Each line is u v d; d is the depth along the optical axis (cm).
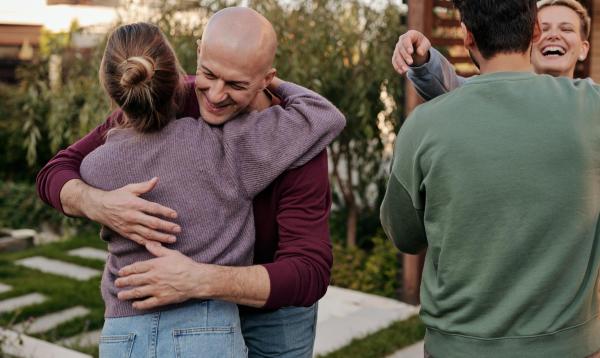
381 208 166
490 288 141
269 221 164
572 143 138
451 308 147
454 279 145
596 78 524
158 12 557
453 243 144
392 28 538
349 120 566
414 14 423
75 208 155
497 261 140
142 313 148
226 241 149
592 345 145
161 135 150
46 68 655
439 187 145
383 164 618
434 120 147
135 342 146
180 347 145
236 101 149
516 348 141
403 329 397
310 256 154
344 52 547
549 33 219
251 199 154
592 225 141
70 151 174
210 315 148
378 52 536
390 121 566
